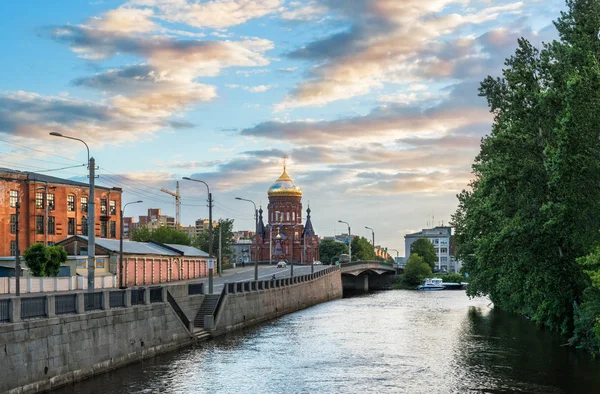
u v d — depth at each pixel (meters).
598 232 42.72
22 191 105.94
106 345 41.94
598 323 43.47
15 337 32.44
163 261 109.06
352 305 111.12
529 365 45.84
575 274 48.72
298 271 147.62
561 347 53.72
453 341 59.28
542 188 46.62
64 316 37.06
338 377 42.12
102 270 88.00
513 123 49.06
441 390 38.25
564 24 47.97
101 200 123.50
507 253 49.59
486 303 113.44
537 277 48.59
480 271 76.94
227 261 195.00
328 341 59.56
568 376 41.72
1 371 31.16
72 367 37.72
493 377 41.81
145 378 40.56
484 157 65.88
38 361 34.34
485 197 54.16
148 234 156.25
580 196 41.84
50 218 110.56
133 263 96.56
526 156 47.19
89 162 46.72
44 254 72.06
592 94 39.53
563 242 48.56
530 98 46.19
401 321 79.44
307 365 46.44
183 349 53.78
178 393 37.03
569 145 40.09
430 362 47.75
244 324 72.19
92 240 45.78
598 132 41.06
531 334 63.28
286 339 61.06
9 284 61.25
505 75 47.50
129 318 45.47
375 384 40.00
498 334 64.12
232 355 50.66
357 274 168.75
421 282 193.00
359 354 51.62
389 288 195.50
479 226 52.78
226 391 37.81
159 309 50.81
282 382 40.53
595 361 46.78
